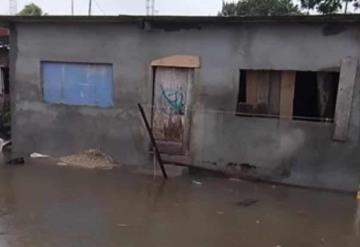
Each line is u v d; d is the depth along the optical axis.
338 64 8.67
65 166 10.47
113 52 10.48
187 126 10.08
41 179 9.37
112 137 10.77
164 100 10.24
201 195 8.55
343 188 8.93
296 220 7.32
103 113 10.77
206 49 9.68
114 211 7.50
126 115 10.57
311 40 8.82
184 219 7.21
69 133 11.15
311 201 8.35
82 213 7.35
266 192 8.87
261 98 9.55
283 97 9.39
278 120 9.29
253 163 9.59
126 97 10.51
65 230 6.58
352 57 8.55
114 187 8.93
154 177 9.73
